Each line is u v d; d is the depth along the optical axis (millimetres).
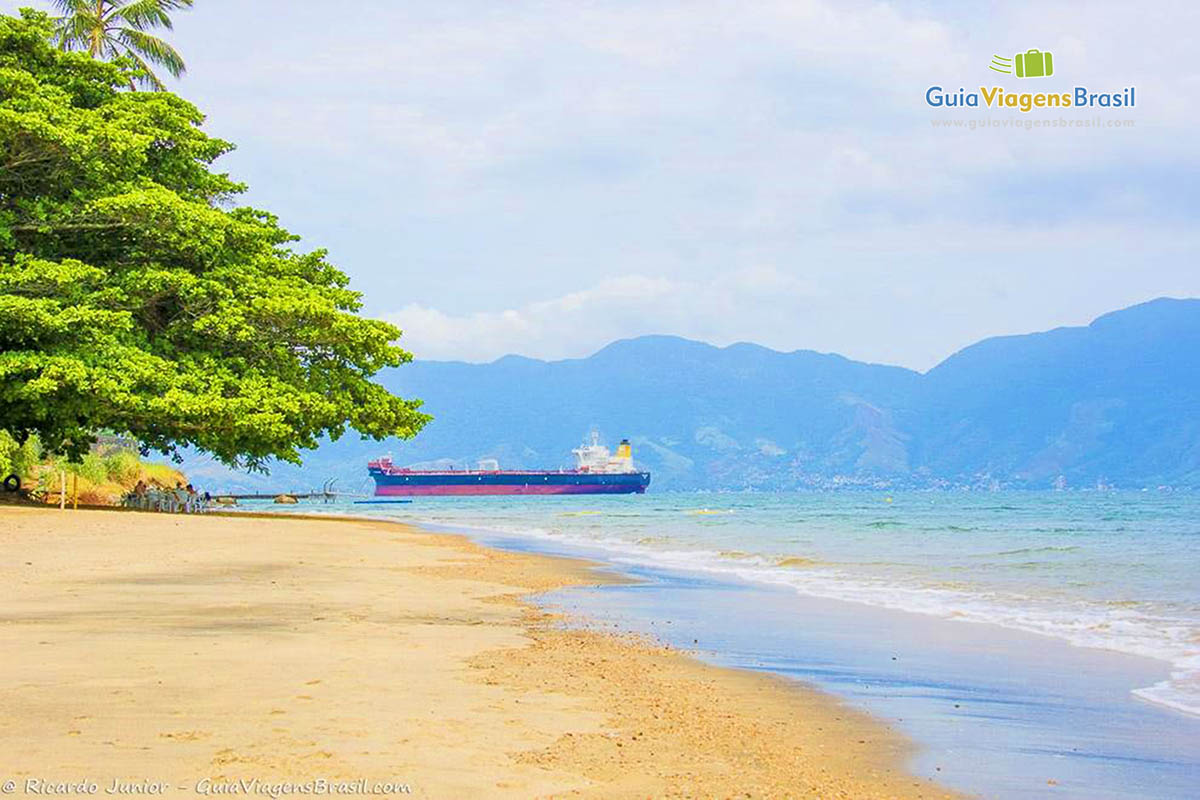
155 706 8453
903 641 14016
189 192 46688
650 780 7047
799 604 18312
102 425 39438
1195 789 7398
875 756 8148
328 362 46219
